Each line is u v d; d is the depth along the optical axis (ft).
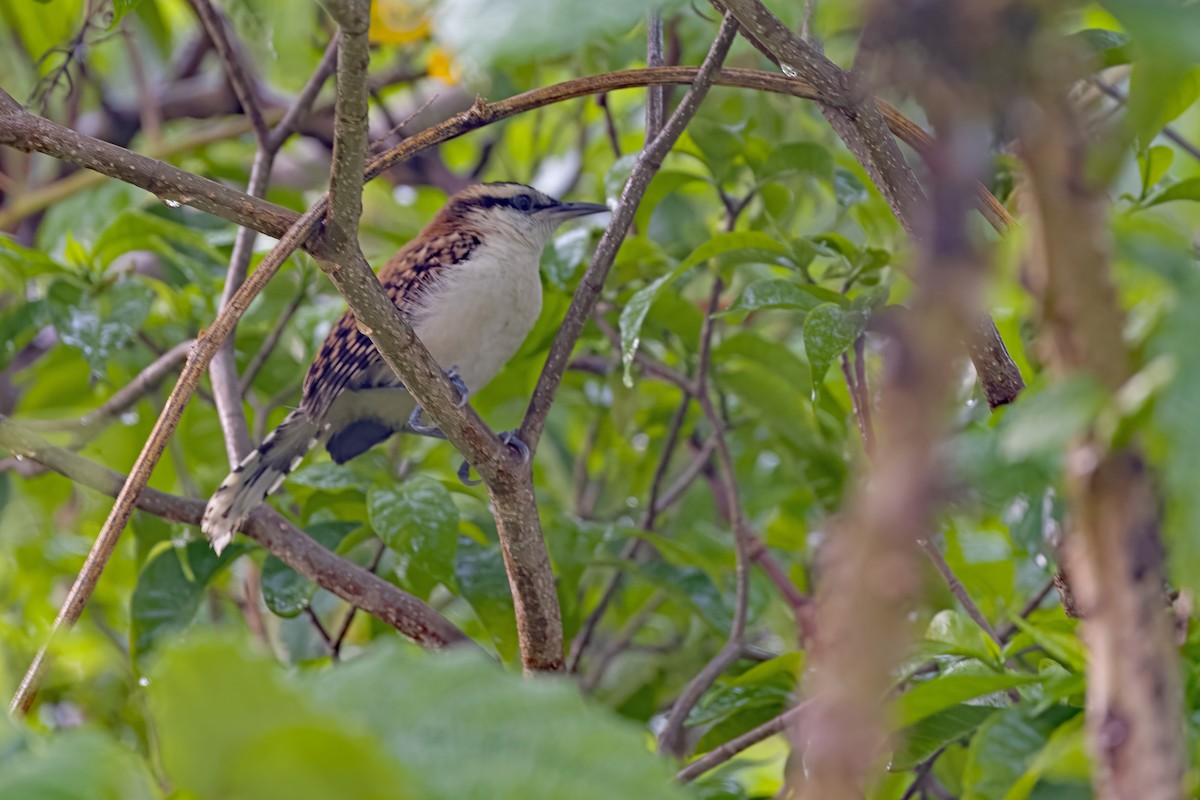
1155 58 10.53
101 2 34.73
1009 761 18.24
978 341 21.43
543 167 55.26
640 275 37.96
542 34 11.25
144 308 35.37
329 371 35.37
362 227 44.32
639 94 52.34
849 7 9.95
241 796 10.68
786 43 22.58
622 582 43.14
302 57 46.70
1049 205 10.70
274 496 36.91
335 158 19.99
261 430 41.09
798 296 28.99
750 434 43.11
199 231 43.42
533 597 26.09
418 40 47.01
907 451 8.77
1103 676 11.63
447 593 42.93
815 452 38.37
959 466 13.01
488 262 39.11
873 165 23.89
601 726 11.41
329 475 33.19
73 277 36.19
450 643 30.60
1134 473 11.37
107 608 41.75
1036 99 10.09
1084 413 10.69
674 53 39.86
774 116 41.63
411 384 23.15
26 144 21.77
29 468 40.16
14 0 46.55
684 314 36.96
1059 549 20.57
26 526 45.57
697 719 28.14
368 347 35.55
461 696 11.63
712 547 41.78
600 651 44.98
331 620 42.96
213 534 31.91
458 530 32.40
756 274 40.60
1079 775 16.44
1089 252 10.76
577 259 39.14
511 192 41.47
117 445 42.68
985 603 33.86
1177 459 10.25
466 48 11.47
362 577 31.35
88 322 34.83
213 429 42.91
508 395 43.62
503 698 11.60
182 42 62.03
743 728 29.91
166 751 10.81
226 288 35.58
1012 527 21.18
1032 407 11.11
